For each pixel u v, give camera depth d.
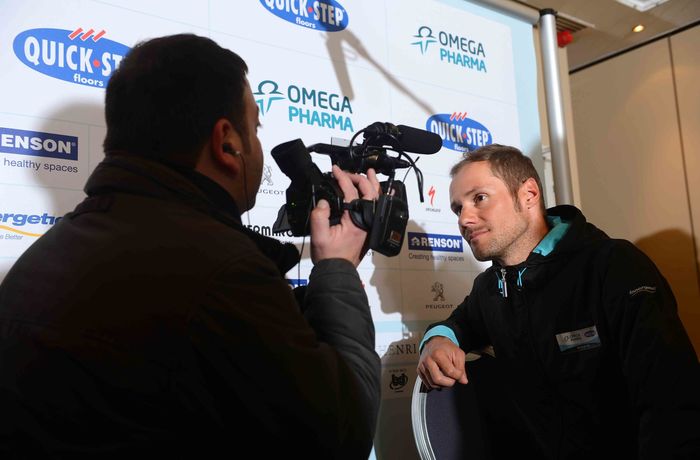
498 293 1.57
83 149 1.40
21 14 1.34
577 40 3.39
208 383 0.68
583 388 1.40
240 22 1.67
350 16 1.90
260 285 0.71
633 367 1.25
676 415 1.17
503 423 1.56
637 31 3.32
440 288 1.95
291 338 0.70
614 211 3.63
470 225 1.49
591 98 3.78
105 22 1.46
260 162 0.92
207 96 0.81
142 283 0.68
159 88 0.79
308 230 1.00
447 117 2.09
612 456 1.39
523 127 2.31
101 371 0.65
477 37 2.22
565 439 1.44
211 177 0.83
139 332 0.66
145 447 0.65
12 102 1.31
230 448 0.70
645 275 1.34
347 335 0.82
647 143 3.50
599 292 1.39
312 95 1.78
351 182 0.99
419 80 2.03
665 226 3.40
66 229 0.78
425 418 1.52
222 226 0.76
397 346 1.83
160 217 0.73
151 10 1.53
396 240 0.97
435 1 2.12
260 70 1.69
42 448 0.65
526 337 1.49
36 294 0.72
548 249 1.47
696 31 3.27
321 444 0.69
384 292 1.82
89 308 0.67
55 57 1.38
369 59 1.92
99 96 1.43
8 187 1.29
